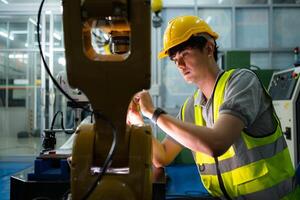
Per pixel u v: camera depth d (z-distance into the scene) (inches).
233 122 36.0
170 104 199.5
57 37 211.0
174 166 177.2
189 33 41.4
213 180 48.1
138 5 25.2
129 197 25.3
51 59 209.3
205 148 34.1
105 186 25.3
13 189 42.6
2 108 224.5
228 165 44.9
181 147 50.7
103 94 26.3
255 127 42.7
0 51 223.5
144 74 25.7
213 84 45.2
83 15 25.8
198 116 49.0
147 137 27.7
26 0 214.7
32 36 221.6
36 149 219.8
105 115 26.8
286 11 202.8
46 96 209.9
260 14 203.0
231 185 45.6
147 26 25.4
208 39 42.8
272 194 44.0
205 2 201.3
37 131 221.3
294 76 116.8
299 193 48.6
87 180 26.2
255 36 203.2
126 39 32.0
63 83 42.0
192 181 144.9
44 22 210.7
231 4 201.3
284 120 116.0
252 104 38.2
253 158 43.2
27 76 222.5
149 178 26.6
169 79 199.5
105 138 27.5
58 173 42.9
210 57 44.2
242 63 152.3
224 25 203.2
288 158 46.9
